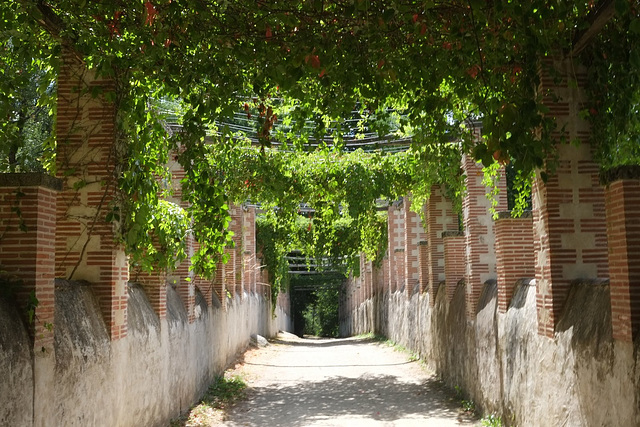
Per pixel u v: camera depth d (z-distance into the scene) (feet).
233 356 64.08
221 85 21.27
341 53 20.44
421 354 61.26
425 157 26.43
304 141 35.78
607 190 18.80
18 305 17.22
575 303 23.06
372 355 72.54
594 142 24.27
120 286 25.39
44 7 21.52
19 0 19.58
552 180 24.44
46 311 17.95
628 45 22.66
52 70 25.91
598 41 23.72
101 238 24.75
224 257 31.04
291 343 105.91
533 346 26.25
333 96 22.33
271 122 23.41
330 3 19.98
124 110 25.23
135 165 25.85
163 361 32.12
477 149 17.33
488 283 38.09
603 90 23.94
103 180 25.00
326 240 78.38
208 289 48.83
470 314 39.52
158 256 29.09
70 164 25.14
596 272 24.20
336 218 51.93
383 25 19.21
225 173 46.57
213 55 21.20
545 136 18.97
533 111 17.19
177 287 39.52
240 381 50.93
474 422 34.24
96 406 22.02
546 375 24.43
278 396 44.80
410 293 69.92
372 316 108.27
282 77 20.65
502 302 31.83
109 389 23.50
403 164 49.60
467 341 40.32
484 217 40.24
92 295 24.07
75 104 25.41
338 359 69.31
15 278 17.38
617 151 23.72
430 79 20.94
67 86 25.43
